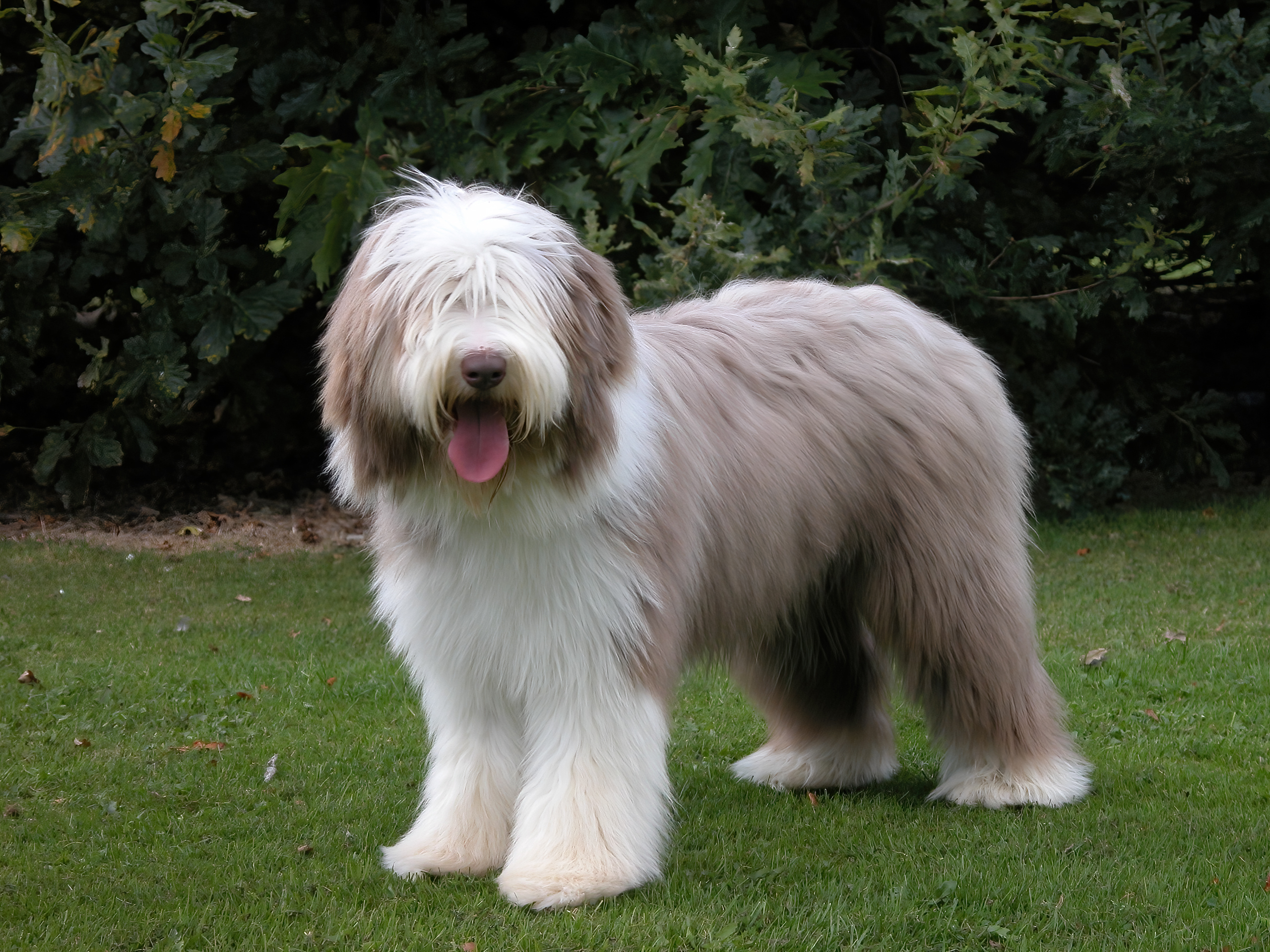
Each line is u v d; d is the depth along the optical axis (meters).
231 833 4.72
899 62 10.55
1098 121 9.53
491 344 3.26
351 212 9.05
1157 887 4.12
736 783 5.43
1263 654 6.99
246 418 10.92
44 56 8.29
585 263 3.67
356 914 3.96
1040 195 10.40
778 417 4.47
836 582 4.90
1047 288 10.04
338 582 9.05
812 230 9.05
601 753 3.95
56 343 10.76
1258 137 9.42
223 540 10.11
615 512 3.83
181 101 8.55
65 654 7.18
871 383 4.70
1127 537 10.02
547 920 3.83
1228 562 9.13
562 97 9.73
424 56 9.66
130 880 4.25
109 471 11.05
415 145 9.38
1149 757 5.55
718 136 8.89
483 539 3.79
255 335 9.60
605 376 3.62
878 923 3.89
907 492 4.69
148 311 9.97
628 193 8.95
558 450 3.54
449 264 3.37
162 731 5.96
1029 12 9.08
